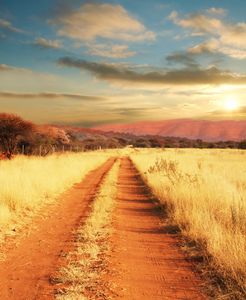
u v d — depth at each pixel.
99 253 7.78
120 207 13.38
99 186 19.78
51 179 17.41
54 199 14.93
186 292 5.88
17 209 11.72
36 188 14.92
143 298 5.62
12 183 13.37
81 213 12.24
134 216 11.84
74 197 15.80
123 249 8.14
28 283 6.14
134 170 32.41
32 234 9.37
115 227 10.17
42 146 39.38
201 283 6.25
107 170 32.72
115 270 6.77
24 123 36.34
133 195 16.61
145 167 29.55
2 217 10.10
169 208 12.30
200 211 10.04
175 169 19.95
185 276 6.58
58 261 7.27
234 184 16.31
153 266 7.09
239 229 8.22
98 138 134.50
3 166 19.81
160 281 6.34
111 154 74.94
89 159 40.16
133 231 9.81
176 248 8.29
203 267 7.00
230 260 6.39
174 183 15.00
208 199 11.72
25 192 13.16
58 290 5.84
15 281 6.24
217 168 25.36
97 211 12.23
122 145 150.62
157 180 18.02
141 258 7.56
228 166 27.89
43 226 10.27
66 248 8.15
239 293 5.52
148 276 6.55
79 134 119.94
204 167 23.94
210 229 8.31
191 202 11.65
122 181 22.59
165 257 7.65
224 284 6.09
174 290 5.95
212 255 7.26
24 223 10.52
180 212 10.91
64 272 6.59
